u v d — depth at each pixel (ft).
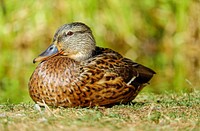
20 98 46.65
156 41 71.00
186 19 70.59
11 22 70.59
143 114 33.60
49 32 70.28
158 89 49.29
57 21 70.23
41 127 29.58
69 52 40.06
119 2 70.33
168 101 38.42
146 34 71.05
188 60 65.82
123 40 70.44
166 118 31.96
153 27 71.67
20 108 35.86
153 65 63.16
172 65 63.41
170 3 71.36
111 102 37.11
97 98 36.50
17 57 66.18
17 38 70.28
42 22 70.38
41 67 36.81
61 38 40.11
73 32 39.91
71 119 31.37
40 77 36.52
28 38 70.38
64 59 36.83
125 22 70.28
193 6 70.49
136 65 39.17
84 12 69.67
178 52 68.80
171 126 30.48
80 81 36.09
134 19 70.95
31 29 70.38
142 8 71.15
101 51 40.11
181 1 70.54
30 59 64.85
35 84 36.76
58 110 34.53
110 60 37.47
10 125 30.01
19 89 51.96
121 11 70.28
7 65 62.44
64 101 36.24
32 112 34.01
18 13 70.74
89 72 36.32
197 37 70.33
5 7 70.85
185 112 34.47
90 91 36.27
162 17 71.67
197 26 70.33
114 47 70.23
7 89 52.19
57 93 36.17
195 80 54.03
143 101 39.68
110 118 31.94
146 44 70.59
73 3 69.72
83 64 36.65
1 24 70.28
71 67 36.37
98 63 36.88
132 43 70.28
